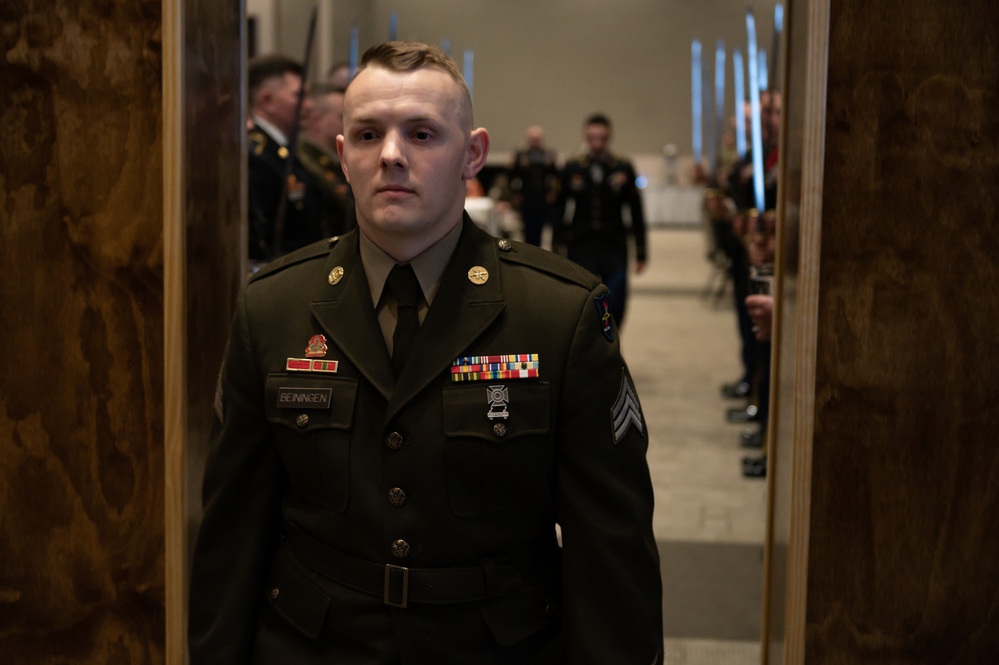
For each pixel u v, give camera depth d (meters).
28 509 2.01
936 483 1.83
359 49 12.77
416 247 1.45
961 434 1.82
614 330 1.50
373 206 1.40
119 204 1.94
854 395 1.83
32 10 1.91
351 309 1.48
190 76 1.92
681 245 15.59
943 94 1.77
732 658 2.95
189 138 1.92
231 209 2.14
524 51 18.39
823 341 1.82
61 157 1.94
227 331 2.13
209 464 1.54
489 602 1.44
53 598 2.03
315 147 3.75
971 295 1.80
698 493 4.42
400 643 1.42
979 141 1.77
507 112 18.56
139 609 2.01
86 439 1.99
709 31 18.06
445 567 1.43
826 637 1.87
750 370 5.25
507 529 1.45
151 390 1.96
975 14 1.75
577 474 1.44
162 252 1.93
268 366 1.49
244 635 1.51
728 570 3.60
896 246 1.80
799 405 1.81
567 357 1.44
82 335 1.97
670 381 6.67
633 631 1.42
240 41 2.16
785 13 1.93
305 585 1.47
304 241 3.32
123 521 2.00
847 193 1.79
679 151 18.36
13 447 2.00
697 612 3.27
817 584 1.86
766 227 3.45
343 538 1.45
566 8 18.27
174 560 1.95
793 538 1.83
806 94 1.76
